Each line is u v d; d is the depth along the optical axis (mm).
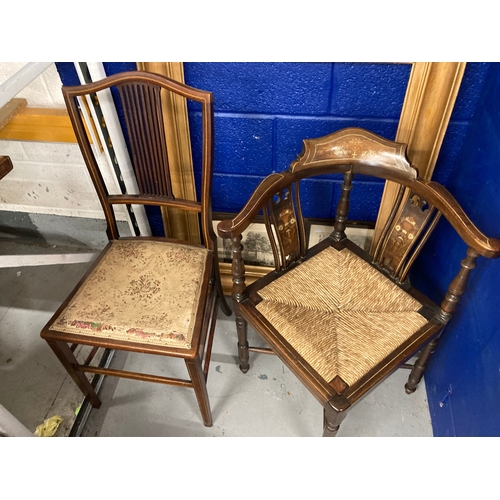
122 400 1428
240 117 1221
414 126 1144
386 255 1189
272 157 1312
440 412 1254
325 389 960
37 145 1527
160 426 1362
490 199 993
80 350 1576
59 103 1489
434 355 1332
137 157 1149
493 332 937
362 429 1324
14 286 1804
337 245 1298
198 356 1064
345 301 1140
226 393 1437
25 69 929
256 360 1531
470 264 943
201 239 1562
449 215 953
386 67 1065
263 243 1568
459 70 1016
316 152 1061
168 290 1149
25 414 1403
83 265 1886
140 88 1026
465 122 1151
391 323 1082
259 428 1347
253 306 1137
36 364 1535
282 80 1126
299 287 1175
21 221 1885
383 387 1432
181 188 1399
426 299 1130
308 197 1406
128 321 1074
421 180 1011
